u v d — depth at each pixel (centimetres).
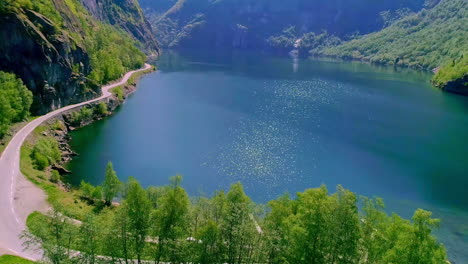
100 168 10506
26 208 7269
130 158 11294
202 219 5494
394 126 15562
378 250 4712
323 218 4450
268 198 9375
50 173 9562
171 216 4753
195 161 11250
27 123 12050
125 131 13812
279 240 4850
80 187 9100
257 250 5094
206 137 13400
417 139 14000
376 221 5053
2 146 10031
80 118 14275
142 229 4738
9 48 12594
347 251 4434
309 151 12381
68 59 14938
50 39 14150
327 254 4600
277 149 12450
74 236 4653
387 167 11419
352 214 4459
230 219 4844
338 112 17450
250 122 15362
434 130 15162
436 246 4400
